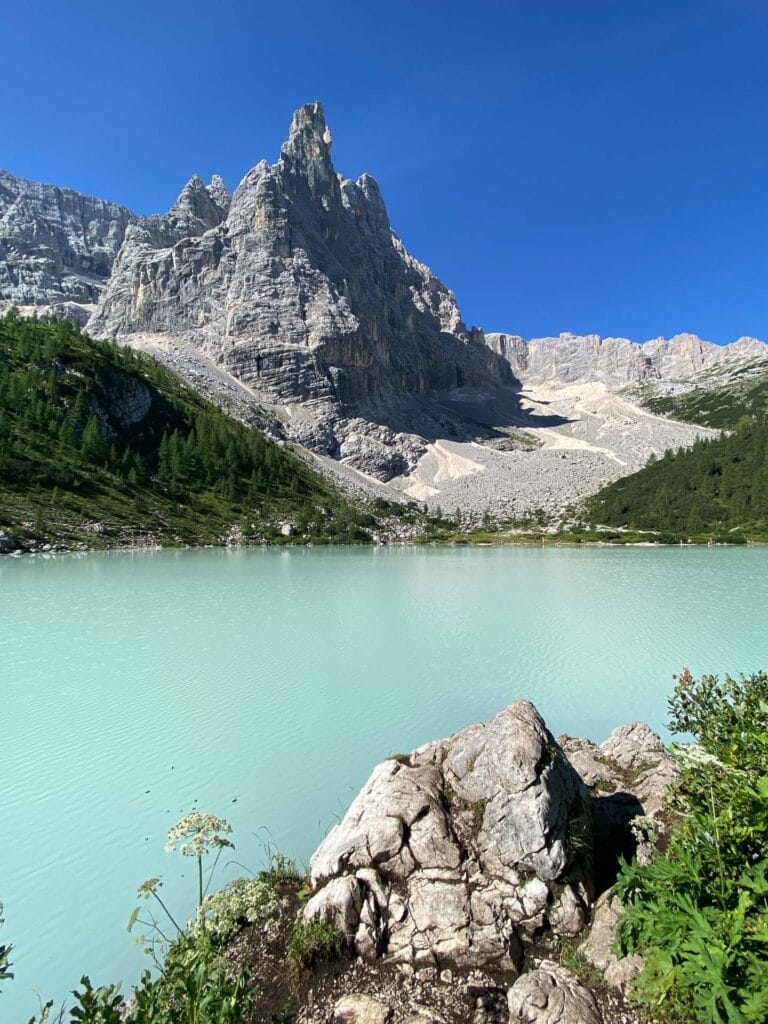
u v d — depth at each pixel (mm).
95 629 28719
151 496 98625
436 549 102375
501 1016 5680
